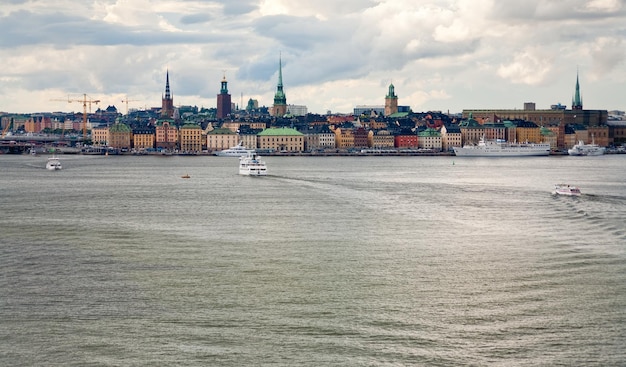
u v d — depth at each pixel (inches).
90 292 3826.3
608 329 3321.9
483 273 4215.1
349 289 3892.7
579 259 4527.6
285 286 3951.8
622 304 3634.4
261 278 4104.3
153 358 3041.3
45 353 3083.2
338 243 5098.4
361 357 3056.1
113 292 3828.7
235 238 5300.2
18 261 4505.4
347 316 3479.3
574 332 3292.3
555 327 3346.5
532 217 6284.5
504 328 3339.1
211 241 5187.0
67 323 3383.4
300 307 3604.8
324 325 3371.1
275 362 3011.8
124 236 5398.6
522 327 3348.9
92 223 6048.2
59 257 4628.4
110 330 3307.1
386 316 3481.8
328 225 5885.8
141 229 5728.3
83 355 3063.5
